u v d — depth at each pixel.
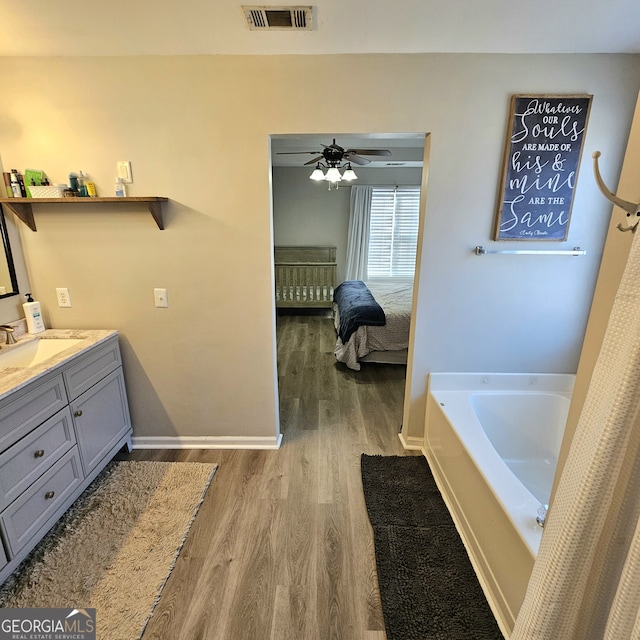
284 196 5.93
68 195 2.01
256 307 2.26
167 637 1.39
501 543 1.45
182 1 1.42
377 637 1.39
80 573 1.61
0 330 1.97
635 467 0.78
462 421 2.00
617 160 1.99
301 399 3.22
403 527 1.87
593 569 0.88
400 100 1.92
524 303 2.24
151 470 2.27
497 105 1.92
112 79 1.91
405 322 3.77
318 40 1.74
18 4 1.44
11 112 1.95
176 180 2.04
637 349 0.72
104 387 2.16
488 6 1.47
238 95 1.93
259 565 1.67
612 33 1.67
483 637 1.38
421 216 2.16
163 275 2.21
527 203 2.04
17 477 1.56
